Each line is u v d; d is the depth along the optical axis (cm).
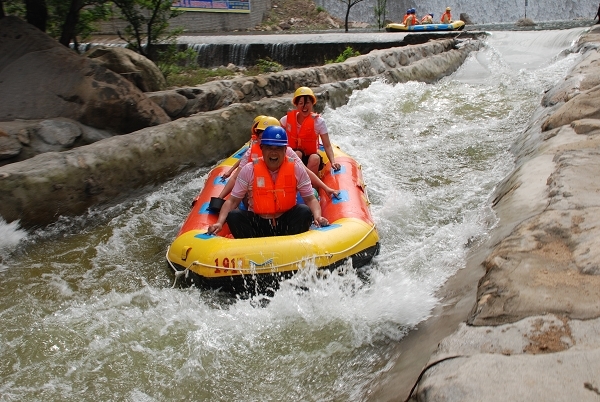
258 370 373
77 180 632
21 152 658
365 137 951
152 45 1204
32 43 785
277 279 451
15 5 960
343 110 1085
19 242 574
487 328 285
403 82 1359
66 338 418
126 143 705
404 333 383
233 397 350
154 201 709
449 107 1120
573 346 253
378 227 590
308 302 439
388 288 441
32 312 460
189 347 401
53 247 584
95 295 488
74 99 748
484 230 485
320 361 375
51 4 929
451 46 1828
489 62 1662
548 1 3769
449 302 379
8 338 421
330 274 460
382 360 358
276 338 404
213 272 457
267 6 3306
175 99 882
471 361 255
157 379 370
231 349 396
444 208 637
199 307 454
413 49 1541
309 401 337
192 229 520
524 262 339
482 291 330
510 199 499
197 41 1997
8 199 567
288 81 1090
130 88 784
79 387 365
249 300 457
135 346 405
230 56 1873
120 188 686
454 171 766
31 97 743
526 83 1270
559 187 448
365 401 308
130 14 1134
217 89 950
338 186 588
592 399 215
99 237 609
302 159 625
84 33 1074
